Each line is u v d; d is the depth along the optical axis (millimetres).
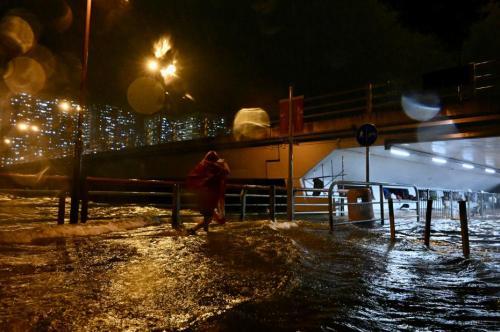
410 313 4418
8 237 7766
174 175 31141
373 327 3898
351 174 22875
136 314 3795
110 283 4855
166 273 5492
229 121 26938
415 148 21078
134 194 10453
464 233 8383
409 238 10984
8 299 4074
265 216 17547
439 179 31188
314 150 20719
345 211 20234
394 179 26469
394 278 6141
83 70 10594
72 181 9875
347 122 19438
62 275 5184
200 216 13773
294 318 4008
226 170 10070
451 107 16859
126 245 7641
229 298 4473
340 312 4289
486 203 24703
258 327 3707
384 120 18578
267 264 6375
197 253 7031
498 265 7328
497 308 4703
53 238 8352
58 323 3459
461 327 4016
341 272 6352
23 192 8859
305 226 12023
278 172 22422
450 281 6051
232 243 8156
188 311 3953
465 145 19922
